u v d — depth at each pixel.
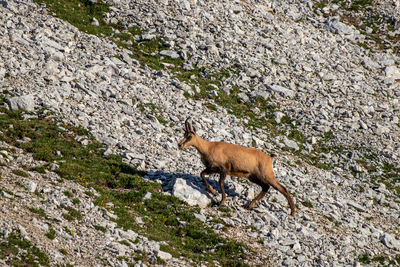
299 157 71.50
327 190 61.94
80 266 33.12
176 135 65.88
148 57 88.56
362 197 63.22
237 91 85.38
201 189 51.44
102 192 46.69
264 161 49.62
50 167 47.88
